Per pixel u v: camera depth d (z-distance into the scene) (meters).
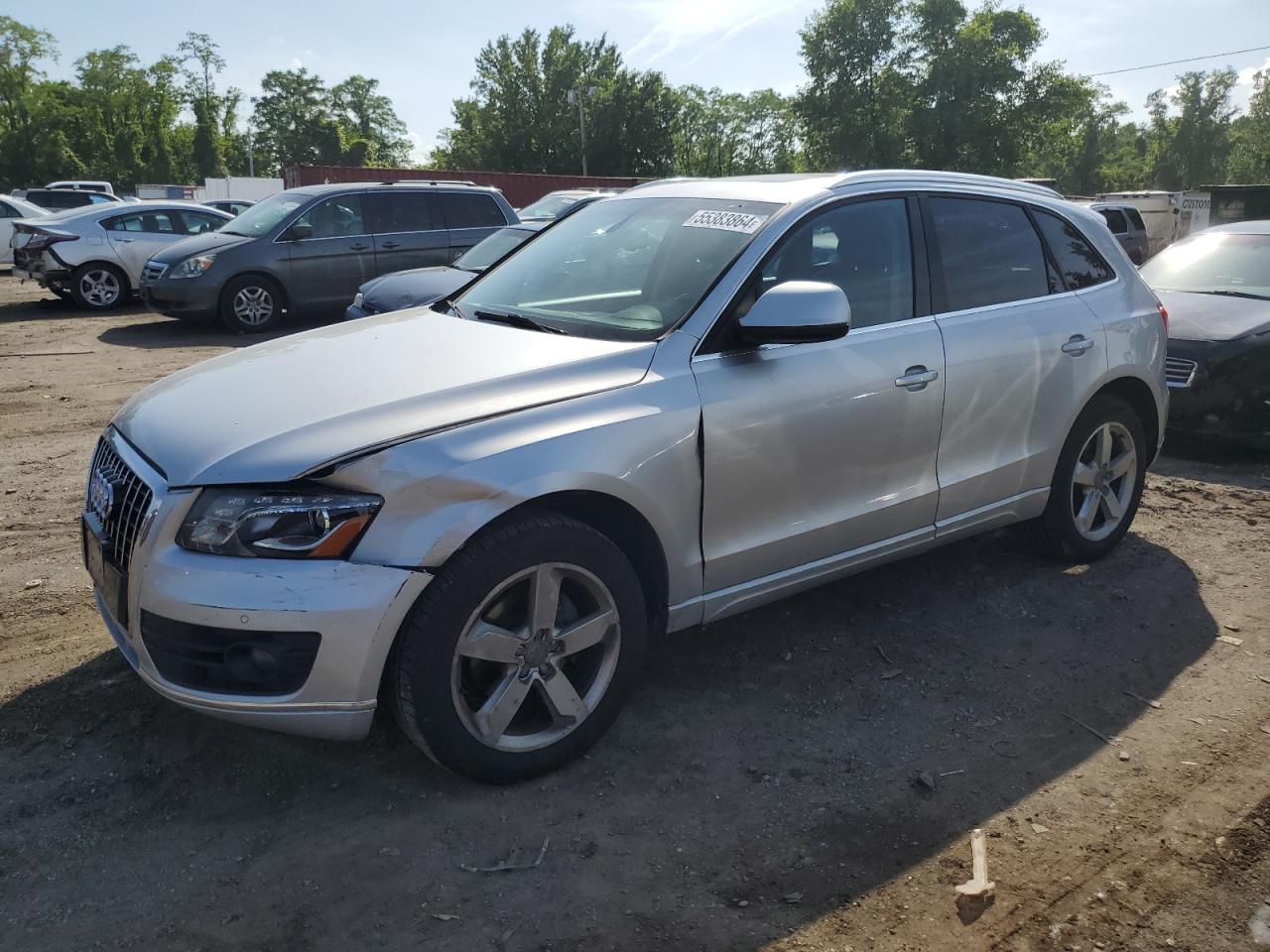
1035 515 4.44
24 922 2.43
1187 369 6.59
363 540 2.60
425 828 2.80
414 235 13.30
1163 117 105.38
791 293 3.17
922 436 3.79
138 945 2.37
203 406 3.03
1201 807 2.94
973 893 2.52
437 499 2.65
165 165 79.31
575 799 2.94
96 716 3.32
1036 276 4.37
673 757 3.17
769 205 3.68
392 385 2.99
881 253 3.81
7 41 73.94
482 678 2.93
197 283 12.20
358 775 3.04
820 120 57.22
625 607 3.06
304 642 2.56
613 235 3.96
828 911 2.50
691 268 3.50
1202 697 3.58
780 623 4.13
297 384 3.09
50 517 5.35
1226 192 28.09
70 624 4.00
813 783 3.04
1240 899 2.56
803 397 3.39
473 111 67.00
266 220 12.83
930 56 55.38
